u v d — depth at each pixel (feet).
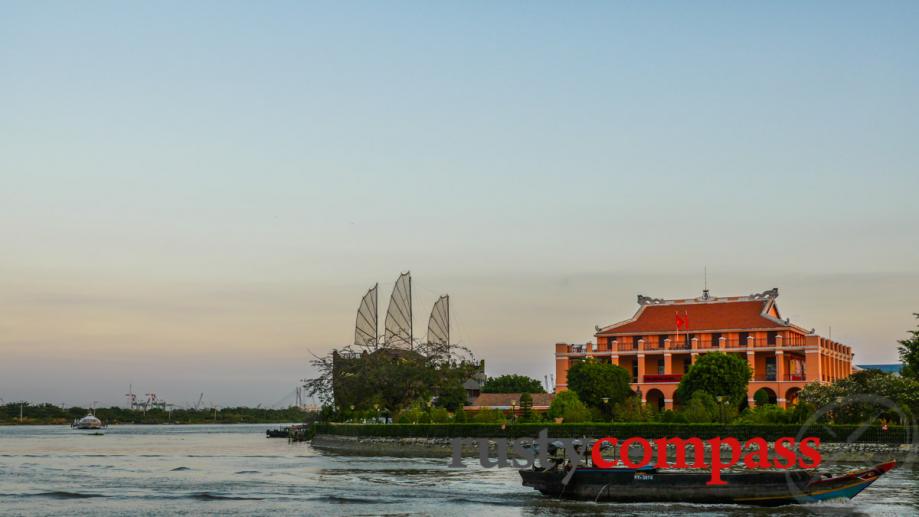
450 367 521.24
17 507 220.84
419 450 403.54
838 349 565.94
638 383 527.40
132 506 221.46
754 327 525.75
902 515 199.21
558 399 443.32
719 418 392.68
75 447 540.93
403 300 600.39
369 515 206.08
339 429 473.67
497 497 229.66
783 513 203.31
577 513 207.00
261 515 207.10
